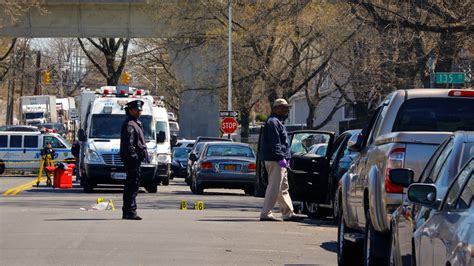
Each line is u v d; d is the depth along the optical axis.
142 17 122.56
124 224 42.50
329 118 123.44
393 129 27.38
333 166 45.50
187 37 117.06
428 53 64.94
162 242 35.31
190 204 63.12
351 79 93.12
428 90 27.88
